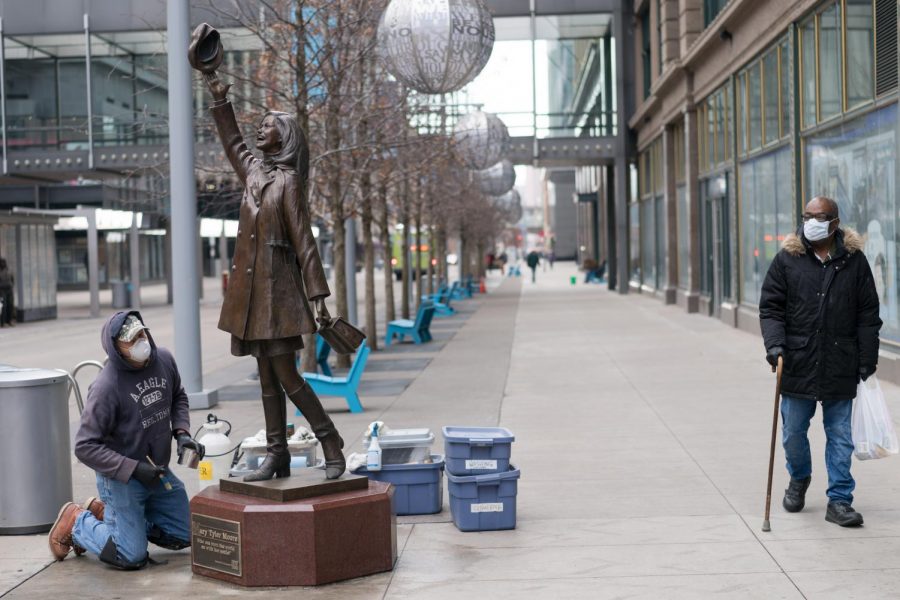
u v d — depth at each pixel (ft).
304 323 21.61
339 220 62.08
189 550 24.02
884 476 28.35
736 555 21.76
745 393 45.16
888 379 45.27
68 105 130.41
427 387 51.37
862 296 23.43
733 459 31.45
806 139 58.49
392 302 87.61
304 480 21.88
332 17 54.80
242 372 63.31
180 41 45.21
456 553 22.74
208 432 26.37
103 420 21.65
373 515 21.40
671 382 49.57
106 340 21.70
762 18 66.44
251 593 20.40
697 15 93.30
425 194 102.06
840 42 50.88
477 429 26.02
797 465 24.73
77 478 31.24
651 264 124.47
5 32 126.11
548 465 31.50
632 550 22.43
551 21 131.44
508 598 19.58
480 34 42.27
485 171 91.86
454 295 143.43
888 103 44.27
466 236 156.46
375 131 57.82
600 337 75.00
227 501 21.18
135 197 136.26
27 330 104.06
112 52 129.29
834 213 23.13
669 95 104.01
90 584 21.29
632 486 28.37
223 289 165.17
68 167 128.88
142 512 22.30
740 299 77.82
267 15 53.62
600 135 134.41
